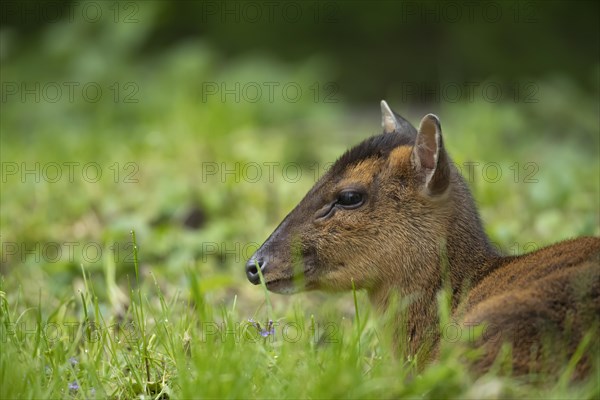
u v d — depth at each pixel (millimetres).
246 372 6785
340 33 24109
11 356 7039
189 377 7016
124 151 15969
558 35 23859
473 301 7562
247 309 10430
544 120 19438
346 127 18641
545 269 7207
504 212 12852
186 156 15461
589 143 18797
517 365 6496
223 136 16688
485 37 23391
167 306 8609
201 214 12867
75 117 18984
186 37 23750
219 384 6527
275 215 13148
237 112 17781
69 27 20359
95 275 11055
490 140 16406
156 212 12789
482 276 8086
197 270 10781
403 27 24000
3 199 13797
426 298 8180
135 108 18906
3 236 12438
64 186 14180
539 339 6484
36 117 19078
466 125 16891
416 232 8211
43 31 23312
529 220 12586
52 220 13125
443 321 7434
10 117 19188
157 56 22516
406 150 8297
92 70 19484
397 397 6559
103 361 7695
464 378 6570
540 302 6602
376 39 24109
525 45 23453
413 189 8227
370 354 8500
